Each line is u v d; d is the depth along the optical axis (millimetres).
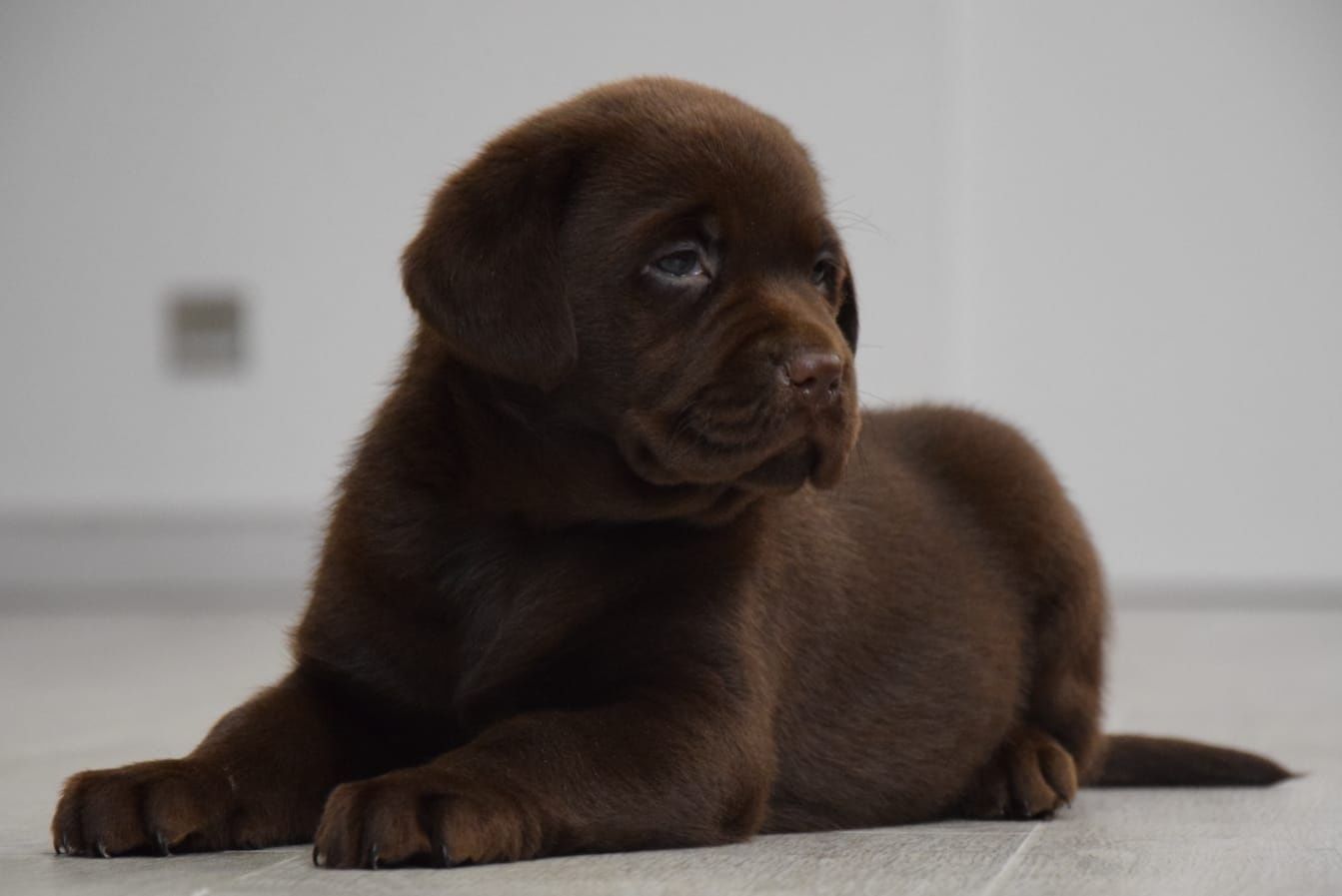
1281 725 6496
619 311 3820
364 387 12797
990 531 5047
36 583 13328
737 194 3887
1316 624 11695
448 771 3338
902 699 4504
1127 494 13508
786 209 3951
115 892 3043
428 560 3846
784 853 3609
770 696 3979
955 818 4676
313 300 12773
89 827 3393
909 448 5176
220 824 3500
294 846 3582
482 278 3738
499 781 3342
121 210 12766
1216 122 13156
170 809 3410
